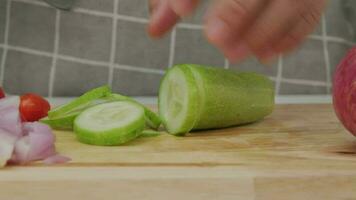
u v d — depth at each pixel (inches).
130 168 20.9
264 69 34.3
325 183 20.4
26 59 33.2
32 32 33.0
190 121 24.3
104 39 33.3
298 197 19.8
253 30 19.2
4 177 20.2
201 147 23.1
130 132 23.3
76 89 33.6
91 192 19.6
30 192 19.5
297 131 25.2
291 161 21.8
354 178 20.6
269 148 23.1
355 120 22.4
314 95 33.5
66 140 23.8
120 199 19.4
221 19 18.6
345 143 23.7
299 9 19.1
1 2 32.8
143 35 33.3
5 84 33.4
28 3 32.8
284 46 20.0
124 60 33.5
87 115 24.0
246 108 25.7
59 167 21.0
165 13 20.6
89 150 22.6
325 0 19.9
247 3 18.4
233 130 25.4
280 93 34.6
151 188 19.8
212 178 20.3
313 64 34.6
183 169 20.9
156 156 22.0
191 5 18.8
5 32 33.0
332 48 34.6
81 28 33.1
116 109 24.1
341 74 22.7
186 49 33.7
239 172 20.8
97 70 33.5
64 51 33.2
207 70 25.3
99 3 32.9
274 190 20.0
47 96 33.5
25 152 21.1
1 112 22.8
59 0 32.6
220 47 19.0
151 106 28.7
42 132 22.2
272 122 26.5
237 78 25.8
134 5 33.1
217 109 24.9
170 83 25.1
